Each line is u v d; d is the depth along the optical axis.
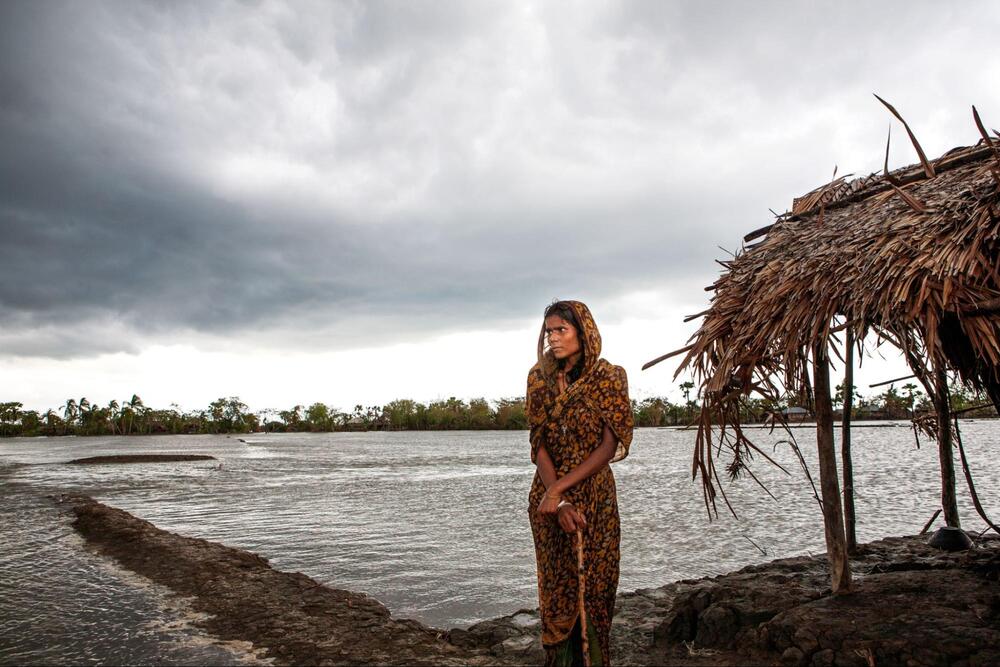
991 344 2.91
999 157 3.10
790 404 4.11
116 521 9.45
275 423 158.38
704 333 4.21
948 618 3.17
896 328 3.28
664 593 4.99
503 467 30.25
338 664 3.52
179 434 144.75
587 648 2.40
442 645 3.84
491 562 8.66
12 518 11.06
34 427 143.62
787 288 3.82
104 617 4.60
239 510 14.60
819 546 9.44
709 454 4.01
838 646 3.04
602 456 2.50
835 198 4.63
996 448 33.69
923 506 13.22
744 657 3.28
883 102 3.46
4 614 4.70
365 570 8.18
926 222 3.36
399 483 21.81
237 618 4.48
